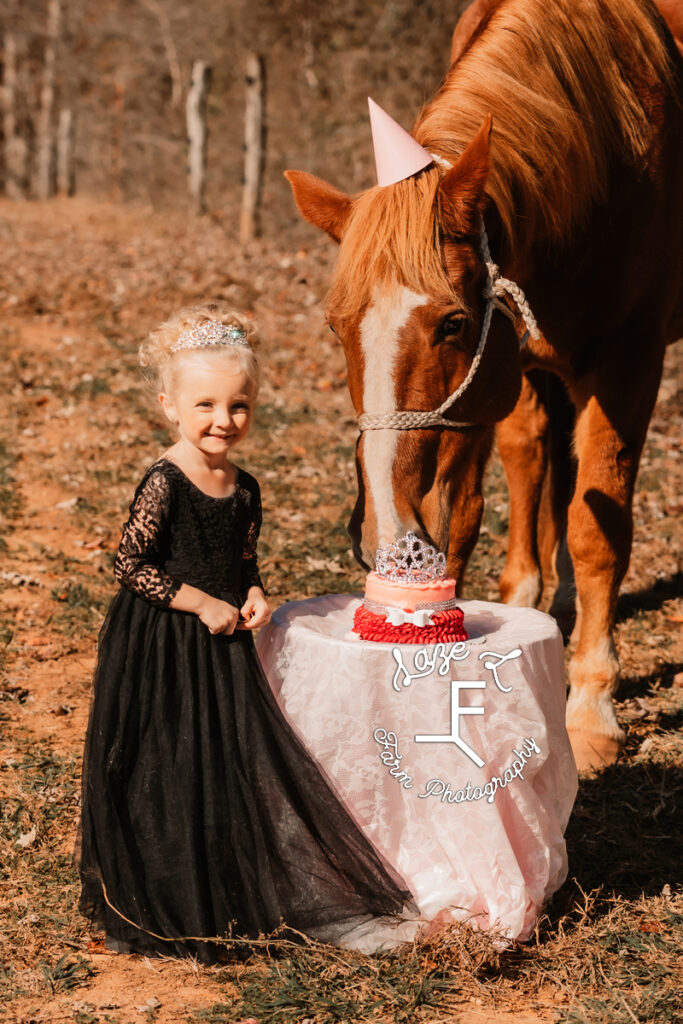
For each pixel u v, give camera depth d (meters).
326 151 19.14
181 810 2.53
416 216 2.75
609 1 3.69
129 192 22.89
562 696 2.77
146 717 2.58
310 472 6.87
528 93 3.28
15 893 2.85
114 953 2.59
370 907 2.52
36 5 28.38
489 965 2.50
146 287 10.91
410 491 2.77
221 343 2.64
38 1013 2.33
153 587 2.59
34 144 29.03
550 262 3.54
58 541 5.77
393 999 2.36
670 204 3.91
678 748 3.76
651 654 4.71
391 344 2.72
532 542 4.64
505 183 3.10
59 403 7.84
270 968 2.47
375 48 18.97
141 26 26.92
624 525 3.79
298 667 2.64
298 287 11.37
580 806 3.40
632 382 3.79
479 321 2.95
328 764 2.59
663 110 3.82
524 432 4.49
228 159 22.48
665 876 2.99
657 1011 2.34
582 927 2.68
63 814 3.26
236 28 24.22
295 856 2.54
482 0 4.20
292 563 5.52
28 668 4.40
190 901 2.51
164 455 2.72
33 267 11.91
